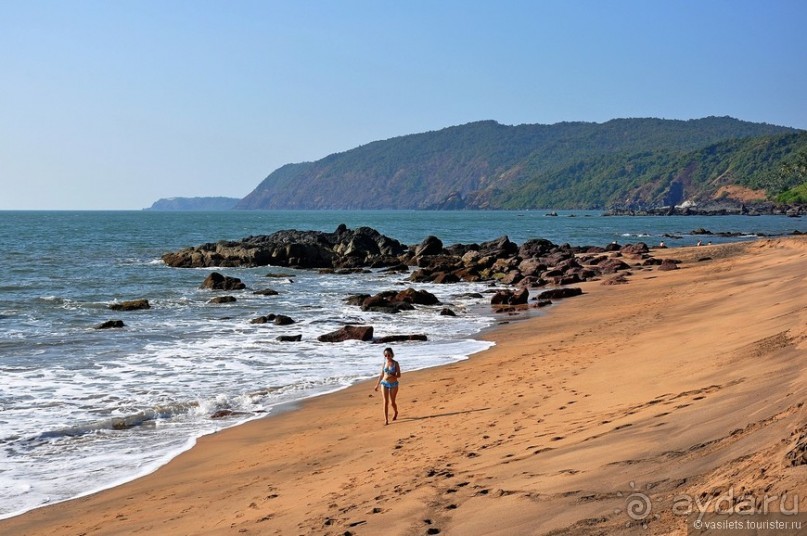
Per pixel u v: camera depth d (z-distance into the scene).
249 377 18.25
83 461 11.93
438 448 10.70
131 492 10.46
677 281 36.16
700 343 15.76
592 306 29.77
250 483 10.34
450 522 7.02
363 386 17.12
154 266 55.06
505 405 13.21
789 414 7.03
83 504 10.05
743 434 7.05
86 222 178.88
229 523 8.48
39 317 29.28
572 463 7.93
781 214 194.12
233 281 39.88
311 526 7.77
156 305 33.22
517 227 141.62
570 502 6.63
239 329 26.28
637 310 26.50
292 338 23.64
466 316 29.36
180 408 15.10
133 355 21.19
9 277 44.97
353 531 7.35
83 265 54.69
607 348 18.45
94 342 23.38
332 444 12.16
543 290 38.50
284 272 52.06
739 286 28.80
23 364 19.78
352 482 9.46
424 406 14.37
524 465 8.43
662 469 6.85
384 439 12.03
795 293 20.92
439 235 111.38
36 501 10.21
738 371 11.18
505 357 19.53
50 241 88.19
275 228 145.75
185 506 9.54
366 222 184.12
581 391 13.17
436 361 19.92
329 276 49.19
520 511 6.78
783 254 44.75
